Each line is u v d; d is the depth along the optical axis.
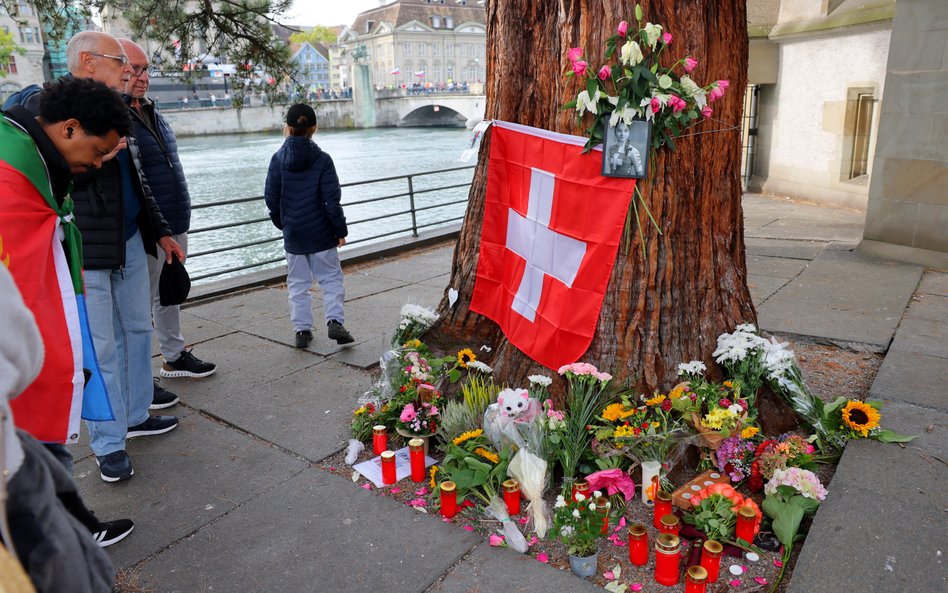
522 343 3.67
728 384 3.31
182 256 4.42
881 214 7.17
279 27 10.15
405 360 3.88
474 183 4.14
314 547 2.79
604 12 3.12
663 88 3.04
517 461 2.98
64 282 2.38
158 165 4.05
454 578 2.57
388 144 50.03
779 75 11.77
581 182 3.32
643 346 3.37
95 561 1.56
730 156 3.47
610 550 2.70
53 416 2.31
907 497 2.85
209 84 80.12
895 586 2.35
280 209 4.93
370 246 8.77
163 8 8.96
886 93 6.88
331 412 4.09
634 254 3.32
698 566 2.36
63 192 2.46
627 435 3.03
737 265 3.65
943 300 5.73
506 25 3.65
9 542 1.23
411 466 3.28
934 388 3.95
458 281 4.21
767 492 2.86
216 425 3.96
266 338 5.47
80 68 3.22
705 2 3.14
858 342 4.82
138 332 3.61
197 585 2.59
